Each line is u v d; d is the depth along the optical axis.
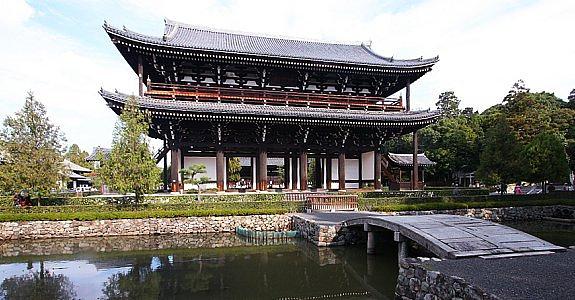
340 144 32.66
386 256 17.70
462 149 55.53
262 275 14.95
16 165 23.50
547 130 42.34
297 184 33.59
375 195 30.89
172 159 28.94
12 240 22.34
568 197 32.97
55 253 19.06
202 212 24.61
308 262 16.84
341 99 33.38
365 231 18.64
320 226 19.83
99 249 19.95
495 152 33.09
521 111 48.00
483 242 12.58
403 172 46.94
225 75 31.92
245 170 36.56
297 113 29.50
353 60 35.09
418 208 27.91
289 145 31.48
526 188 46.78
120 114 26.84
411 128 33.84
